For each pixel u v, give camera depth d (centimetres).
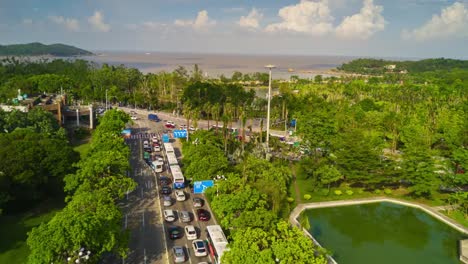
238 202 4916
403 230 6500
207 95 15200
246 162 7019
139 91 18925
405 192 7900
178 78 19412
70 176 5631
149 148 10075
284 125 14250
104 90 17638
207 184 6156
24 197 5903
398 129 10725
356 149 7569
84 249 3759
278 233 4222
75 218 3822
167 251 4912
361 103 15150
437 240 6181
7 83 16312
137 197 6769
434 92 16800
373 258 5478
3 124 8694
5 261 4588
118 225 4356
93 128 12538
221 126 13488
